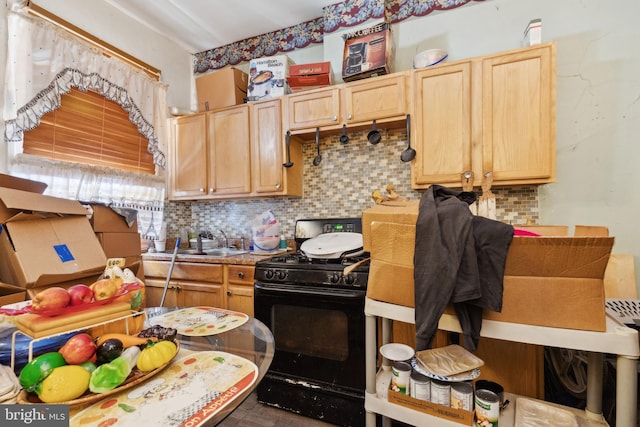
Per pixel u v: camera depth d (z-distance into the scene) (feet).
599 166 5.54
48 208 3.51
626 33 5.38
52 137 5.94
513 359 4.27
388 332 4.44
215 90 7.82
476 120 5.42
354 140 7.28
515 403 3.42
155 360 2.16
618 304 4.24
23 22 5.33
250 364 2.39
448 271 2.87
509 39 6.15
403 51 6.97
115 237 5.04
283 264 5.39
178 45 9.07
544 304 2.77
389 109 6.02
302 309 5.16
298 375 5.15
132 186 7.39
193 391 2.00
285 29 8.30
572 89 5.69
